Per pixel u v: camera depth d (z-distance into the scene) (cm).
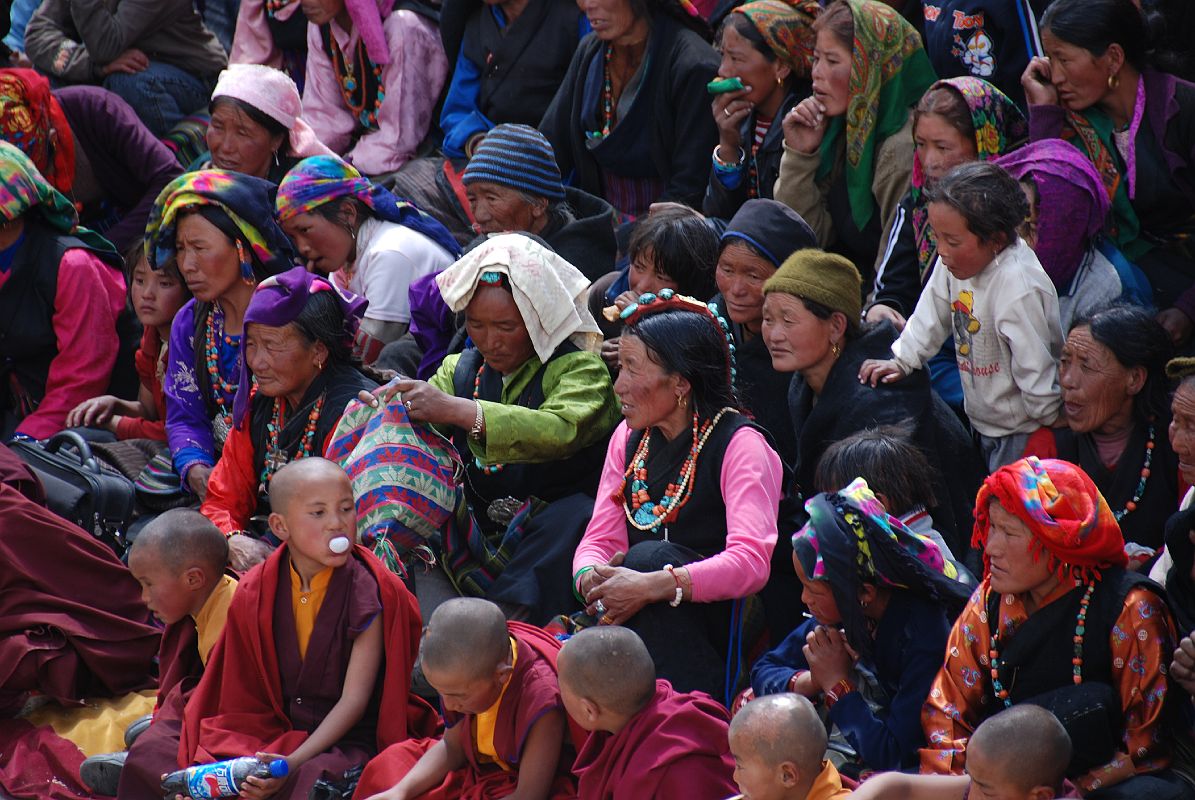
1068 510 1427
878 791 1380
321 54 2959
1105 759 1426
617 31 2475
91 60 2988
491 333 1983
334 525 1658
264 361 1995
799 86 2367
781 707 1348
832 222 2283
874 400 1839
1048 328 1806
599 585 1697
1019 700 1482
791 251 1966
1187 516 1548
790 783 1338
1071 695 1430
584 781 1493
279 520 1673
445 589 1944
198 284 2222
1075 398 1744
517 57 2762
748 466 1745
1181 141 2002
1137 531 1747
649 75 2498
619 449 1858
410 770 1597
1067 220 1906
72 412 2431
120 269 2569
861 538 1529
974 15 2242
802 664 1667
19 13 3212
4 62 3055
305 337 1998
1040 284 1792
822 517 1543
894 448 1667
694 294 2088
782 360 1862
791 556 1836
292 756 1617
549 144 2425
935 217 1792
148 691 2003
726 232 1991
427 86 2933
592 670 1448
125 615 2014
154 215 2252
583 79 2578
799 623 1830
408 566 1906
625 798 1448
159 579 1772
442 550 1931
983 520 1493
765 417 1988
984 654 1498
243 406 2067
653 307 1794
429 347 2281
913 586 1539
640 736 1461
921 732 1520
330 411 2019
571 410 1956
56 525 1986
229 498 2091
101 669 1961
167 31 3053
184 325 2297
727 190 2378
